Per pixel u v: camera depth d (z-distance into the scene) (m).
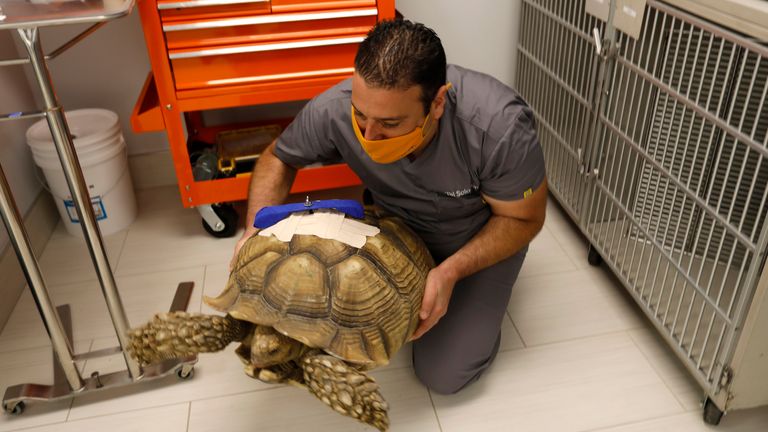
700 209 1.46
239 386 1.55
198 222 2.19
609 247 1.79
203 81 1.75
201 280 1.91
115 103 2.25
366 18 1.75
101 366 1.63
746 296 1.21
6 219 1.25
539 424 1.43
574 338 1.67
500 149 1.25
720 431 1.40
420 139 1.16
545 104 2.15
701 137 1.42
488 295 1.52
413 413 1.47
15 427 1.46
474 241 1.37
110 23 2.11
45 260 2.02
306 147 1.46
